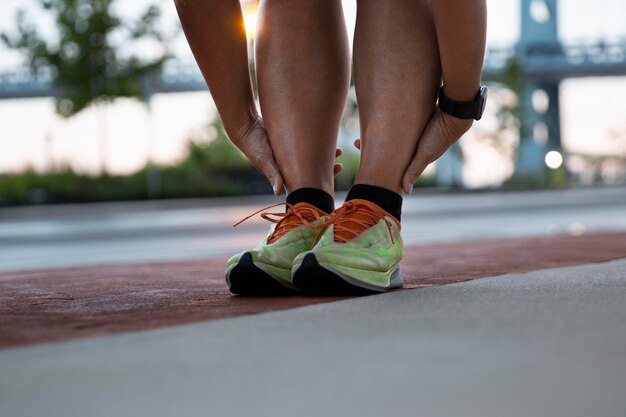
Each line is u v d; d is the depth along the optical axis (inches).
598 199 775.1
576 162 2037.4
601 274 87.4
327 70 80.6
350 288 72.9
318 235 77.2
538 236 233.9
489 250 169.2
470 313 55.2
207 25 76.1
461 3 69.1
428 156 77.9
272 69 80.4
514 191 1181.1
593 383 33.5
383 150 77.2
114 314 63.9
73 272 134.7
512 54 1521.9
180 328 52.1
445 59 73.4
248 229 408.8
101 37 860.0
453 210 570.6
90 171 1082.7
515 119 1408.7
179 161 1283.2
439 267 118.4
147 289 89.9
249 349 43.6
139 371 38.4
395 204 78.0
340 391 32.9
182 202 970.7
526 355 39.5
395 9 77.8
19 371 39.2
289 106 79.9
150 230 431.2
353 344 44.1
